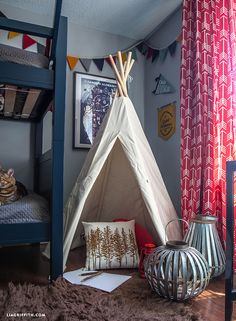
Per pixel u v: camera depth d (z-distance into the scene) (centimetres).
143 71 259
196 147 170
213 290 132
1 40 207
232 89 151
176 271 115
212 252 142
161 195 177
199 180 166
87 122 231
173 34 222
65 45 136
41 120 209
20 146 214
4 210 127
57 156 133
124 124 172
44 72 132
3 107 180
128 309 109
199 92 169
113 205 201
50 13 219
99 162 163
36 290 122
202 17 173
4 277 144
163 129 230
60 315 102
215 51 162
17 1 205
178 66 215
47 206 141
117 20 229
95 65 239
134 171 159
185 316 105
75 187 172
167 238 162
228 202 112
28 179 215
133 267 157
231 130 150
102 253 157
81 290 124
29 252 191
